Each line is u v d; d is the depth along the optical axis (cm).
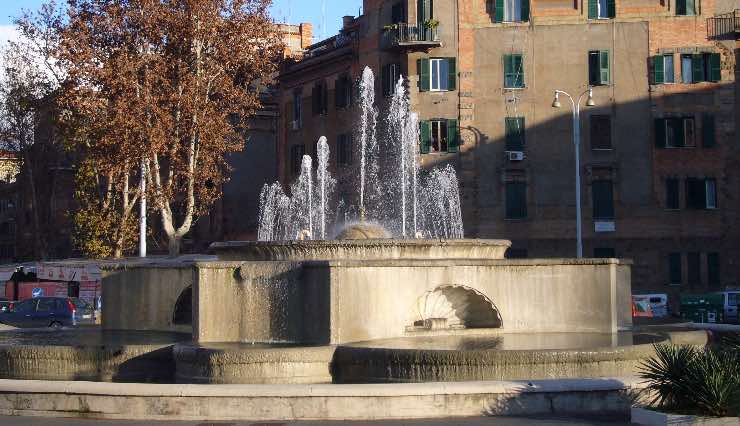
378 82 6556
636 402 1645
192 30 4328
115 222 5444
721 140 6059
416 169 6197
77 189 5828
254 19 4481
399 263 2123
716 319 5128
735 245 6031
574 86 6147
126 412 1636
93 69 4188
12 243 9569
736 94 6075
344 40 6988
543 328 2258
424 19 6244
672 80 6097
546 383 1630
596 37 6144
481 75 6225
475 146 6188
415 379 1834
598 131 6125
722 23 6078
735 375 1512
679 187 6059
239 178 8231
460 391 1605
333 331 2025
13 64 5769
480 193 6172
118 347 2098
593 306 2269
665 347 1620
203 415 1612
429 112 6247
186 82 4341
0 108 6084
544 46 6181
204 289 2138
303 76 7456
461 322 2256
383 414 1591
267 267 2111
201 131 4362
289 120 7656
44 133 6275
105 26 4262
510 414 1608
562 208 6106
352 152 6812
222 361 1889
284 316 2094
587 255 6084
